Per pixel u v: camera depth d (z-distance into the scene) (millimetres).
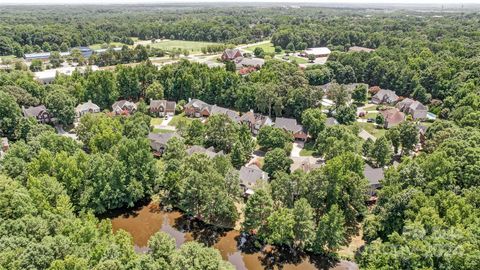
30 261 46406
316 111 116375
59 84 137375
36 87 128375
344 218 68188
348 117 122688
